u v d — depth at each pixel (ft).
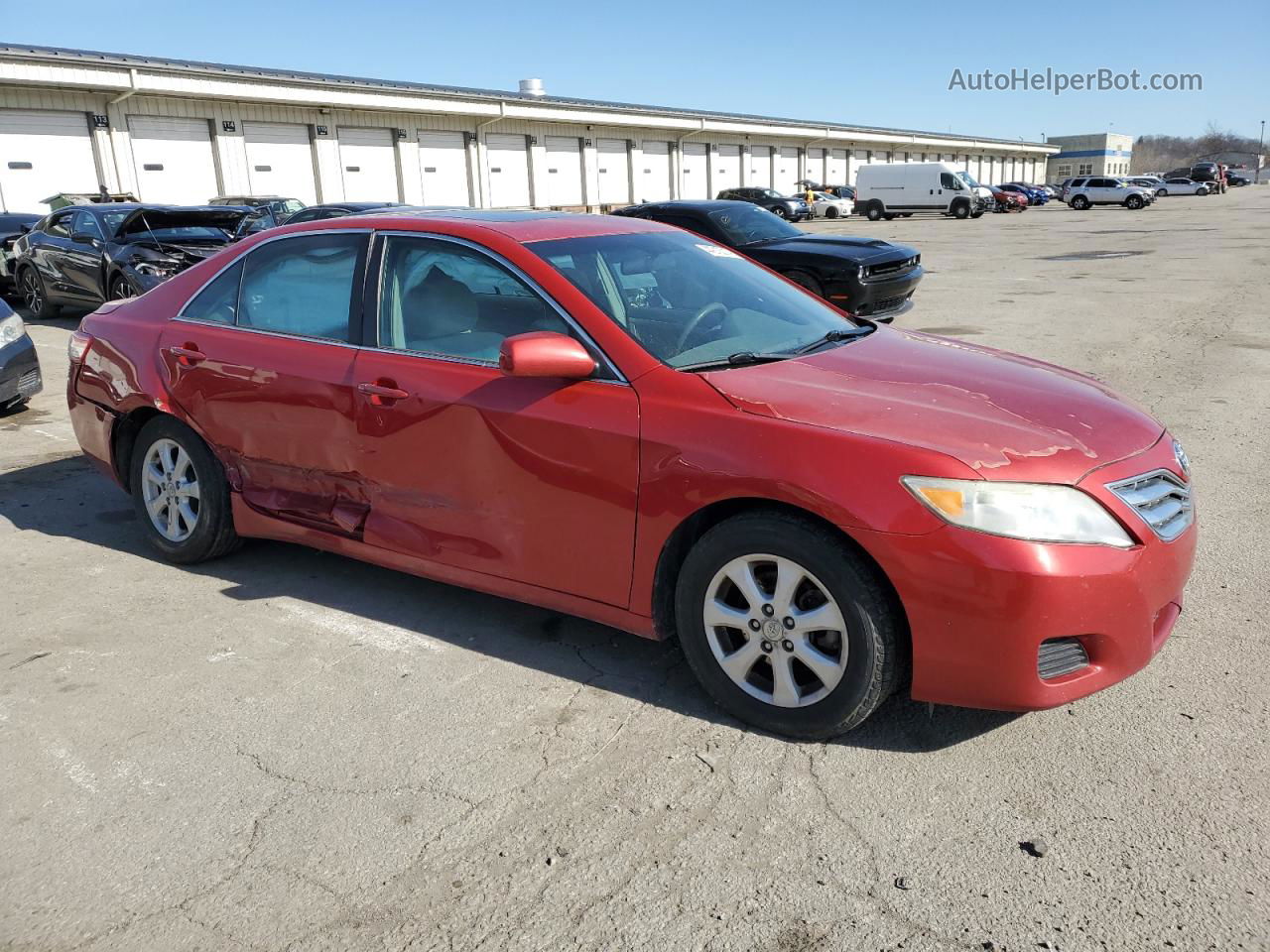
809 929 7.25
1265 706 10.04
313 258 12.91
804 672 9.79
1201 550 14.29
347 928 7.38
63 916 7.54
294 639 12.11
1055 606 8.41
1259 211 125.90
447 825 8.52
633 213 40.42
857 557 8.91
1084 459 8.95
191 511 14.26
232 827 8.55
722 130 160.76
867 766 9.23
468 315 11.40
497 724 10.10
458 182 124.36
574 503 10.36
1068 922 7.25
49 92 85.87
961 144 248.93
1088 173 326.03
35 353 24.50
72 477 19.33
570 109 131.34
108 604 13.21
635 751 9.57
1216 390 24.82
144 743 9.87
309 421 12.39
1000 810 8.54
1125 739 9.55
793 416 9.35
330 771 9.35
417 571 11.97
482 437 10.86
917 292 47.65
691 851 8.13
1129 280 50.60
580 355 10.06
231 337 13.37
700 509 9.59
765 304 12.50
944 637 8.64
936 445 8.81
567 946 7.15
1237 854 7.90
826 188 167.43
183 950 7.18
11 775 9.36
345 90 106.01
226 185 99.86
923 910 7.41
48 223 44.75
